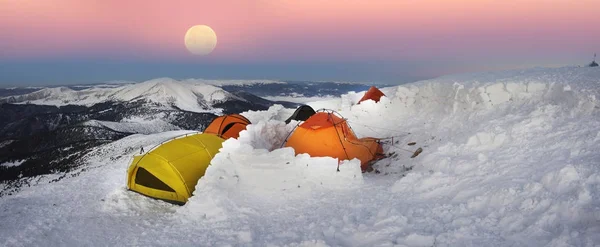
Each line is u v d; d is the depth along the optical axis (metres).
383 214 7.97
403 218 7.46
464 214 7.21
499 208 6.95
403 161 12.76
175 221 9.83
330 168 10.88
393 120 18.05
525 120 10.77
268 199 10.05
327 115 14.94
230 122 19.78
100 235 9.71
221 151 12.46
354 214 8.39
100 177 25.67
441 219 7.22
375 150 14.62
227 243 7.86
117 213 11.48
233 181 10.55
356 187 10.31
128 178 13.31
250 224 8.80
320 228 7.93
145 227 9.98
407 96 19.39
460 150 10.98
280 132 16.34
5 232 10.80
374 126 17.88
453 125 14.00
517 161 8.84
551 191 6.72
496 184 7.93
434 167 10.56
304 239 7.46
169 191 12.49
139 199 12.61
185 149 13.66
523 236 5.83
